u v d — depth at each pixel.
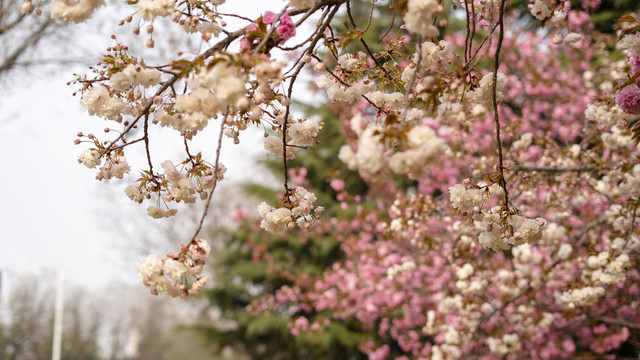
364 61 2.23
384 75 2.27
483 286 4.86
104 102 1.94
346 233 11.50
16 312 28.62
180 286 1.81
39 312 30.38
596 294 3.67
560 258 4.68
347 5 2.00
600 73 6.32
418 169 1.47
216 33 1.95
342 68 2.26
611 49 7.82
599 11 9.00
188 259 1.83
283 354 15.04
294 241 14.31
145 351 39.31
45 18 7.24
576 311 5.09
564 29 6.88
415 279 8.05
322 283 10.99
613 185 4.12
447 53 2.13
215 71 1.57
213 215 20.20
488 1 2.37
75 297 35.25
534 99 7.84
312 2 1.93
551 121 6.92
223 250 15.62
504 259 5.67
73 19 1.84
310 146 2.23
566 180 4.59
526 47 7.80
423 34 1.67
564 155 4.90
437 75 2.02
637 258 4.33
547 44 7.52
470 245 4.93
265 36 1.74
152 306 35.50
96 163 2.03
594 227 4.81
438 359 5.56
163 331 39.62
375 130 1.51
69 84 2.00
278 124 2.16
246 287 15.03
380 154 1.48
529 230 2.13
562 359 6.88
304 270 13.95
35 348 30.33
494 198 2.41
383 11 9.02
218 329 15.30
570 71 7.56
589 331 6.91
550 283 4.96
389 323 10.76
